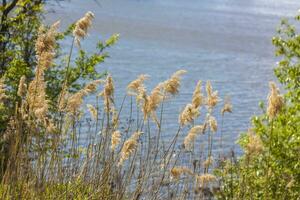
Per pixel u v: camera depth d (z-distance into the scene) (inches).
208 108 453.7
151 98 426.0
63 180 412.8
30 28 922.1
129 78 3083.2
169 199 433.1
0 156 446.3
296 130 711.1
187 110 421.7
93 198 408.2
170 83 422.3
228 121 2269.9
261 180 587.5
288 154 680.4
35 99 416.5
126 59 3774.6
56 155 414.9
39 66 416.5
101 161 433.4
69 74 905.5
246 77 3609.7
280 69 813.9
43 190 390.6
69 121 443.5
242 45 5383.9
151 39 5073.8
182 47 4776.1
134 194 410.0
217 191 477.4
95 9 7258.9
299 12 813.9
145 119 431.2
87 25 422.6
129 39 4877.0
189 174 434.0
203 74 3567.9
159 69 3555.6
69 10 5964.6
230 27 7150.6
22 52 922.1
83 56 932.6
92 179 421.1
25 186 390.9
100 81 443.5
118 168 423.5
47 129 418.9
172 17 7711.6
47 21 4099.4
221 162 533.0
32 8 930.1
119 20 6363.2
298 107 735.1
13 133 434.3
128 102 2197.3
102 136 443.5
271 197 584.4
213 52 4675.2
